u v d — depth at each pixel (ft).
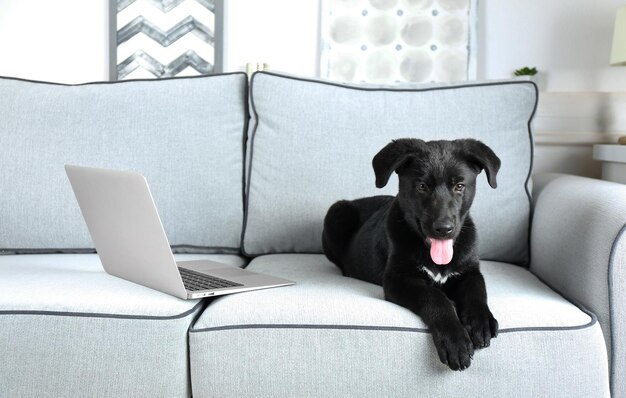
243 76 8.06
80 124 7.67
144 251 5.46
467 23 10.03
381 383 4.96
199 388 5.05
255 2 10.26
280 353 4.98
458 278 5.75
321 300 5.30
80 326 5.01
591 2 10.00
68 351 5.01
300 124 7.63
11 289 5.47
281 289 5.70
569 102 9.89
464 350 4.70
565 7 10.05
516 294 5.66
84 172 5.74
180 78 8.02
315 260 7.36
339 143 7.55
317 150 7.55
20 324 5.02
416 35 10.07
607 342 5.37
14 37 10.37
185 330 5.07
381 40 10.10
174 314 5.07
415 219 5.54
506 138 7.54
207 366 5.01
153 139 7.64
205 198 7.62
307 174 7.54
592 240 5.65
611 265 5.33
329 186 7.51
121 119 7.68
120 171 5.25
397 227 5.76
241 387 5.00
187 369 5.13
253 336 4.99
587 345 4.95
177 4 10.19
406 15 10.07
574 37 10.07
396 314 5.08
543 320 5.01
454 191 5.42
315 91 7.76
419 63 10.08
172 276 5.28
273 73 7.85
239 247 7.77
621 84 10.05
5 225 7.41
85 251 7.61
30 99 7.76
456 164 5.42
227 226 7.67
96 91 7.89
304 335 4.99
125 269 5.93
